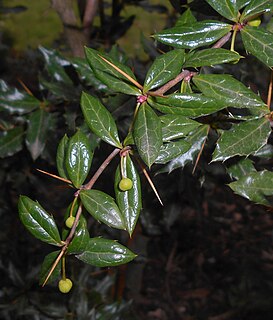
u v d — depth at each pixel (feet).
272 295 4.60
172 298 4.99
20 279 3.00
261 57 1.32
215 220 5.08
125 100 2.30
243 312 4.54
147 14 6.79
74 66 2.28
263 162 2.65
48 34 7.02
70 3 2.82
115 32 3.27
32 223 1.33
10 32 6.98
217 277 5.06
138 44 6.71
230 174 1.85
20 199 1.34
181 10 1.93
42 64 3.22
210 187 3.34
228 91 1.28
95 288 3.42
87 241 1.31
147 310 4.84
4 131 2.66
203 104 1.26
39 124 2.52
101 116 1.33
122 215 1.32
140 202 1.32
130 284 4.33
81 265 3.13
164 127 1.31
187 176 2.85
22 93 2.55
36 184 3.32
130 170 1.32
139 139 1.26
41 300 2.96
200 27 1.36
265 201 1.48
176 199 3.15
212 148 2.11
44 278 1.36
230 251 5.11
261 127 1.38
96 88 2.29
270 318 4.48
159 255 5.06
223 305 4.86
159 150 1.25
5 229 3.94
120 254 1.32
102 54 1.35
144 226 3.36
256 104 1.27
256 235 5.16
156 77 1.29
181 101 1.26
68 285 1.31
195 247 5.09
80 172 1.33
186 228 4.99
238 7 1.35
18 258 3.79
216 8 1.35
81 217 1.32
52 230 1.33
